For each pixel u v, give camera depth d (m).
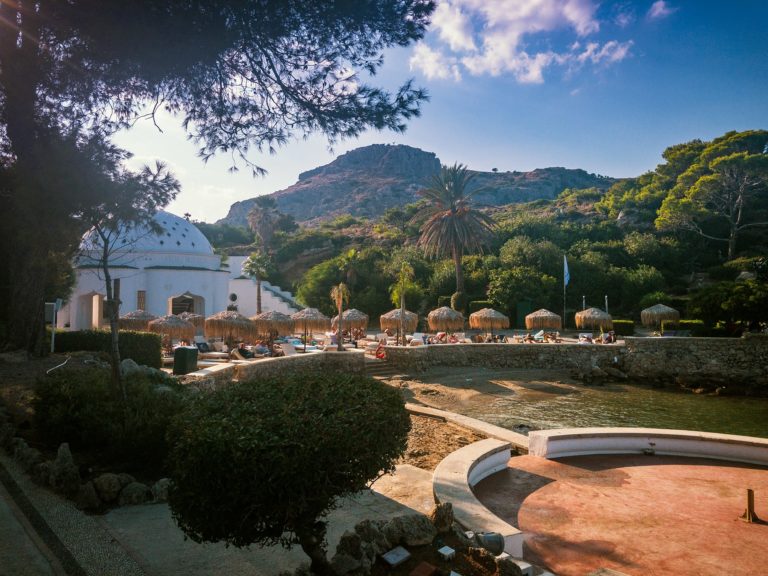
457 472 7.53
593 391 24.69
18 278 14.50
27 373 12.91
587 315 34.28
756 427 17.94
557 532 6.46
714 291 31.94
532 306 49.38
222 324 25.44
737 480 8.55
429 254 53.72
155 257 42.34
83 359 15.30
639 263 59.53
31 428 9.01
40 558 4.57
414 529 4.55
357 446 3.53
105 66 9.38
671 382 26.67
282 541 3.84
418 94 10.07
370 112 9.98
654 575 5.32
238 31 8.73
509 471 9.04
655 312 35.41
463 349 30.33
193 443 3.38
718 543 6.10
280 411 3.80
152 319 29.20
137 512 5.94
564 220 88.06
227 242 103.38
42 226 10.39
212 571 4.52
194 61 8.90
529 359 30.47
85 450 8.02
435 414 13.51
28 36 9.38
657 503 7.47
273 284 67.50
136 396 8.89
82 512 5.83
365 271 60.28
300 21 9.02
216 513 3.31
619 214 77.88
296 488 3.30
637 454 10.14
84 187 9.12
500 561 4.14
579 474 8.86
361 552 4.06
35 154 10.16
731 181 63.16
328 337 35.66
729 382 25.70
